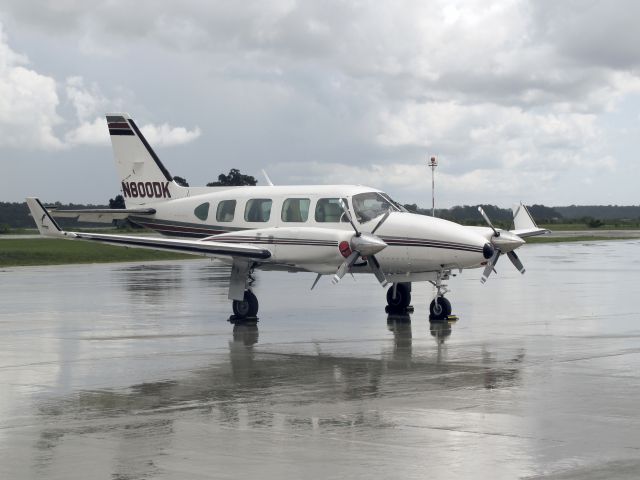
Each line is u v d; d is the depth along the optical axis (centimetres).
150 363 1356
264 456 802
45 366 1330
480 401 1033
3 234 9475
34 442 862
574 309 2123
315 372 1262
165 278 3347
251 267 1953
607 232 11025
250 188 2233
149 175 2427
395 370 1269
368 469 757
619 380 1161
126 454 815
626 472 737
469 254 1859
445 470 750
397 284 2086
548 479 720
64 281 3195
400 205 2055
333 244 1850
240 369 1294
